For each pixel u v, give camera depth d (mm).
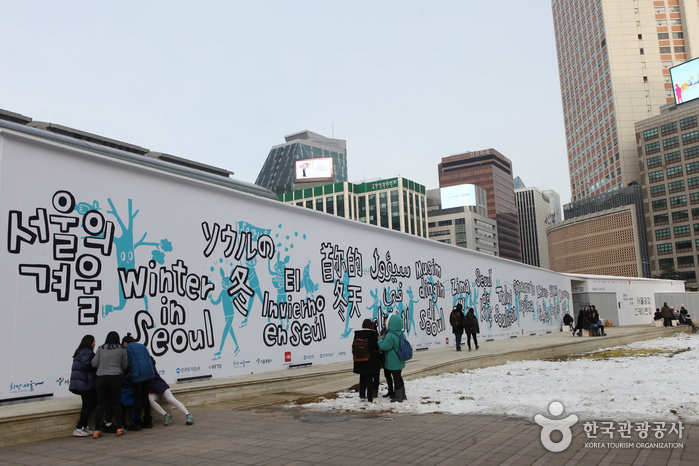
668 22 111375
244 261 13477
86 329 9727
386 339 9594
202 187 12523
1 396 8305
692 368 13562
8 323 8523
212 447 6414
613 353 21031
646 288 49781
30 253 8961
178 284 11648
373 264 19031
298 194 139625
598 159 119188
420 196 138875
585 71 124875
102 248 10172
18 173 8906
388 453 5844
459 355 17344
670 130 98000
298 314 15102
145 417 7898
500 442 6211
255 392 11141
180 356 11477
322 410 9078
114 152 12836
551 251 128875
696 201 93625
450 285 24594
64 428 7496
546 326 36406
